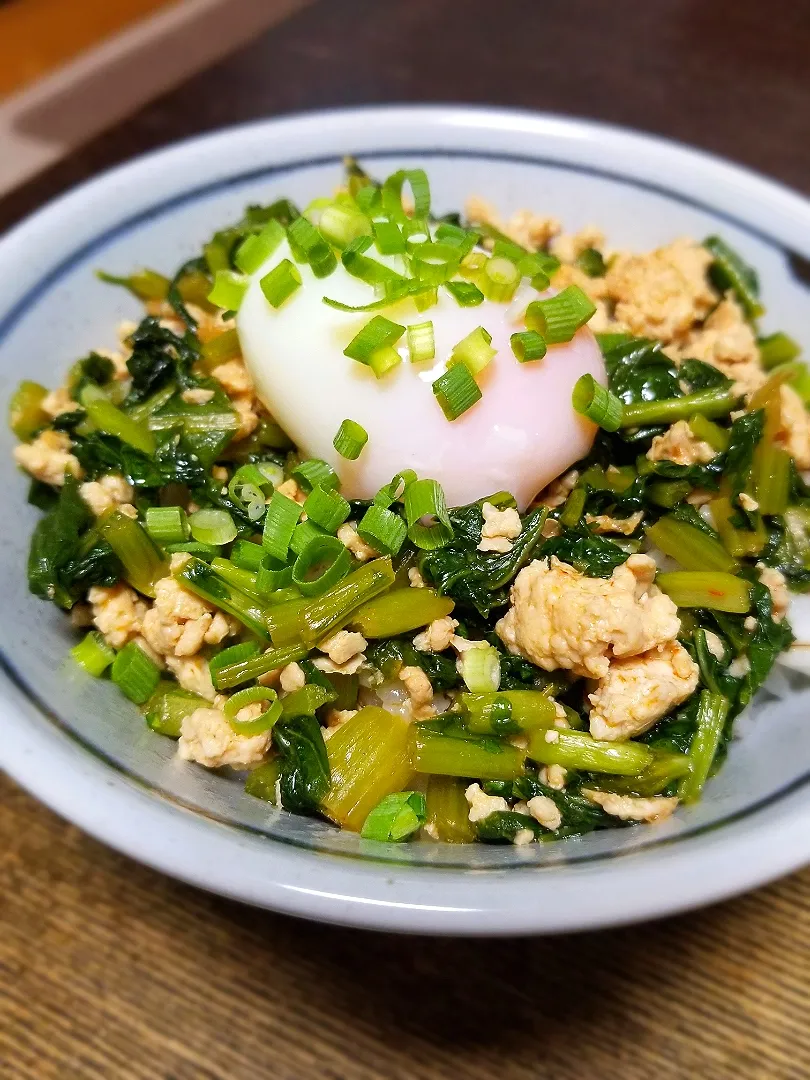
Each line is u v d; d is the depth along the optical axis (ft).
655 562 0.37
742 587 0.35
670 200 0.51
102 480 0.39
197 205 0.49
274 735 0.33
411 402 0.35
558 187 0.53
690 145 0.70
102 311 0.46
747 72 0.79
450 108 0.53
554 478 0.38
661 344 0.45
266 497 0.38
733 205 0.49
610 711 0.32
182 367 0.42
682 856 0.25
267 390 0.37
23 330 0.41
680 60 0.81
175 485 0.39
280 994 0.36
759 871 0.25
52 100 0.79
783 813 0.27
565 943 0.38
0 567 0.36
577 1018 0.36
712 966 0.37
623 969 0.37
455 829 0.32
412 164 0.53
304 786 0.31
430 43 0.81
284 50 0.79
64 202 0.45
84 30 0.91
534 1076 0.35
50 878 0.39
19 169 0.71
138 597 0.38
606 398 0.36
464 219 0.53
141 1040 0.35
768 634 0.36
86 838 0.40
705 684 0.34
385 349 0.34
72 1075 0.34
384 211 0.40
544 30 0.84
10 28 0.91
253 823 0.28
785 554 0.39
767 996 0.36
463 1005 0.36
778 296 0.48
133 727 0.33
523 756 0.33
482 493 0.36
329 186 0.52
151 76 0.82
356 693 0.35
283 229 0.39
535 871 0.26
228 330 0.43
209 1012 0.36
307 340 0.36
